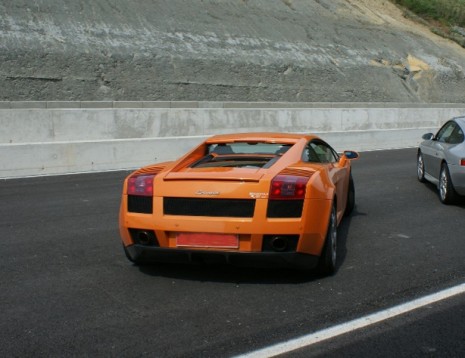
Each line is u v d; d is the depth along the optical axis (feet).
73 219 25.68
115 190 33.73
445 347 11.80
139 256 16.42
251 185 15.34
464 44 161.58
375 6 163.22
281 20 127.34
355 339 12.23
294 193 15.26
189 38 105.50
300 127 62.80
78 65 85.92
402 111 73.51
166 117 52.60
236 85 99.35
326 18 139.13
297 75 110.11
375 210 27.32
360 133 60.90
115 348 11.90
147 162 44.91
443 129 32.45
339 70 118.73
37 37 87.20
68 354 11.63
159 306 14.43
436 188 33.88
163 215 15.72
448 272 17.13
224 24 114.93
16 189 34.24
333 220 17.08
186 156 18.79
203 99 92.94
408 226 23.76
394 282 16.21
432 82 133.28
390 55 134.62
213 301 14.75
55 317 13.75
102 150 42.83
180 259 16.01
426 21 170.19
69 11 96.22
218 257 15.52
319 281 16.37
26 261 18.84
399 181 36.94
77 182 36.96
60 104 69.67
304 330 12.74
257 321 13.33
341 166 22.72
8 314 13.99
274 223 15.10
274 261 15.37
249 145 19.84
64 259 19.06
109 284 16.31
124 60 91.35
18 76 79.36
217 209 15.39
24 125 45.80
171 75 93.71
